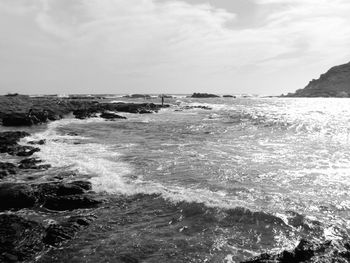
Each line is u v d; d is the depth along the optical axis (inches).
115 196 637.3
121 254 422.0
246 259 402.6
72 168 838.5
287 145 1248.8
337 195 650.8
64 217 549.6
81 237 470.9
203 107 3474.4
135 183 717.3
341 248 374.0
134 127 1775.3
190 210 552.1
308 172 828.0
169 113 2797.7
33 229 482.3
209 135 1513.3
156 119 2240.4
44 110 2041.1
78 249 437.7
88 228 500.1
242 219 515.5
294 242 450.6
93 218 534.0
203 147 1190.9
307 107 4020.7
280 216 525.0
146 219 530.0
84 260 411.2
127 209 574.6
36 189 629.9
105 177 753.6
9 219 498.3
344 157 1021.2
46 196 618.8
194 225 502.0
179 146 1207.6
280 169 856.3
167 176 781.3
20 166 850.1
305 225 499.8
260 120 2194.9
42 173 793.6
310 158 1003.3
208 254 418.3
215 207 552.4
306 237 465.1
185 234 474.3
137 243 449.7
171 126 1838.1
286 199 622.5
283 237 464.1
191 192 645.3
